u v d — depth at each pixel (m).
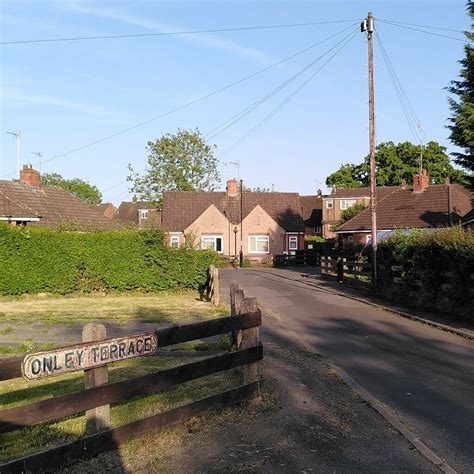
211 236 56.31
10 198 31.72
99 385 5.18
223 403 6.68
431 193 45.50
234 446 5.66
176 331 6.10
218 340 11.89
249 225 56.56
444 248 16.00
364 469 5.20
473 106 21.03
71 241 23.14
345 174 81.69
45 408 4.71
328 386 8.19
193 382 8.11
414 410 7.20
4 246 22.03
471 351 11.19
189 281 23.91
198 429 6.08
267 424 6.35
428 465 5.32
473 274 14.80
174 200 59.06
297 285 26.62
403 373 9.27
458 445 5.95
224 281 29.44
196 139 64.88
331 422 6.55
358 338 12.66
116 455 5.20
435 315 15.75
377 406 7.19
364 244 36.47
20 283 22.23
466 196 46.72
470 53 21.06
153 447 5.50
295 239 57.12
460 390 8.20
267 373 8.63
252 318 7.20
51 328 13.81
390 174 74.31
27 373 4.51
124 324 14.48
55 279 22.80
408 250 18.61
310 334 13.20
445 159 73.19
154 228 24.05
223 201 59.09
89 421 5.19
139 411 6.65
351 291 22.88
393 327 14.22
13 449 5.56
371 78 23.03
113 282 23.45
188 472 5.01
